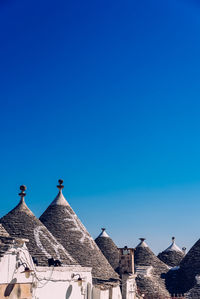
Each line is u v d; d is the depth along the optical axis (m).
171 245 48.16
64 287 19.64
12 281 15.84
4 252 15.26
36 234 24.25
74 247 30.20
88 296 21.97
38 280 17.58
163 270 40.78
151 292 35.19
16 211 26.05
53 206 32.97
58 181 34.00
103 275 29.38
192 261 39.09
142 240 43.53
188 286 37.91
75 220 32.50
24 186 27.14
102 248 40.62
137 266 38.84
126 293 28.84
